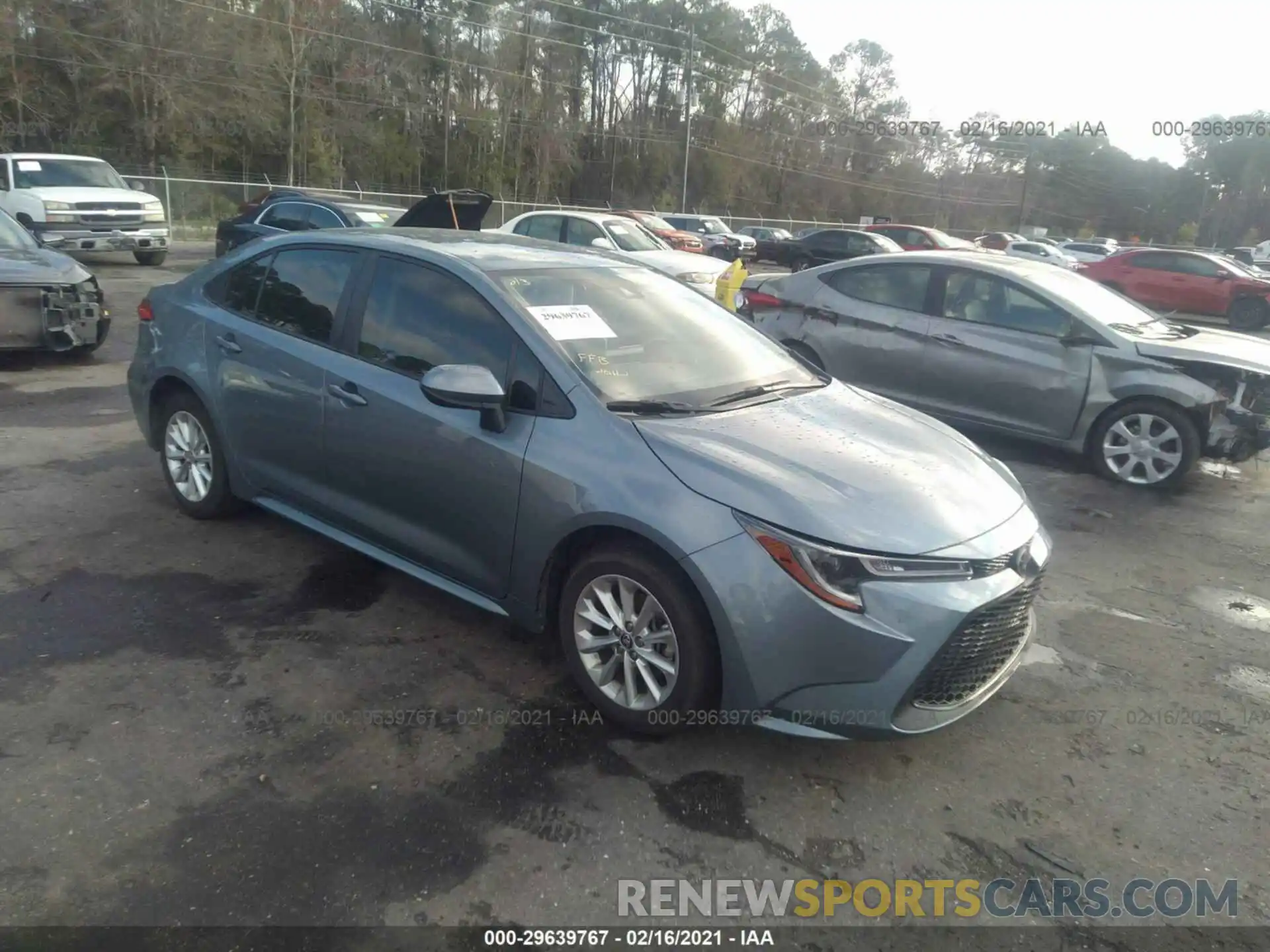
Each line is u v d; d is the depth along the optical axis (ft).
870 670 9.70
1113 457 22.91
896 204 215.31
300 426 14.20
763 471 10.48
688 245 79.51
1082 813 10.23
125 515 17.12
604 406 11.41
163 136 122.72
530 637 13.35
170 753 10.34
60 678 11.68
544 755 10.66
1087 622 15.07
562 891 8.70
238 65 126.72
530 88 178.09
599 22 195.93
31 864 8.60
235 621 13.38
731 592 9.87
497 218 129.39
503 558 11.90
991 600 10.08
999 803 10.32
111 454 20.76
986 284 24.62
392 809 9.64
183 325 16.33
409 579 15.01
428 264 13.41
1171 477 22.15
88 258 66.90
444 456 12.25
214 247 85.66
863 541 9.77
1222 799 10.55
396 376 13.09
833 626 9.66
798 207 212.23
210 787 9.81
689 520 10.14
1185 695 12.83
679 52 195.93
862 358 26.18
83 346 29.55
